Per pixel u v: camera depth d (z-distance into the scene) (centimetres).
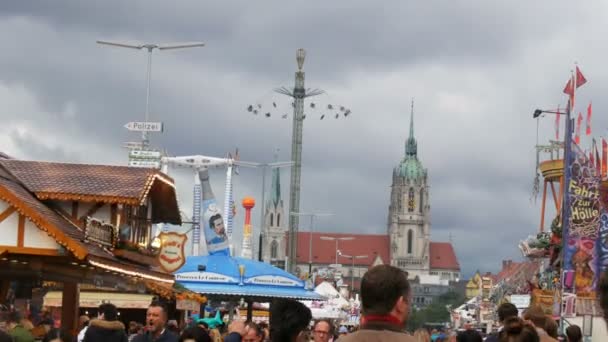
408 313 943
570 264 5044
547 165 9075
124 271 3459
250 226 10425
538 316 1525
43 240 3050
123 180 3888
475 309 16262
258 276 5603
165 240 4294
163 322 1719
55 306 4475
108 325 1728
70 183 3809
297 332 1221
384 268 942
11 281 3397
